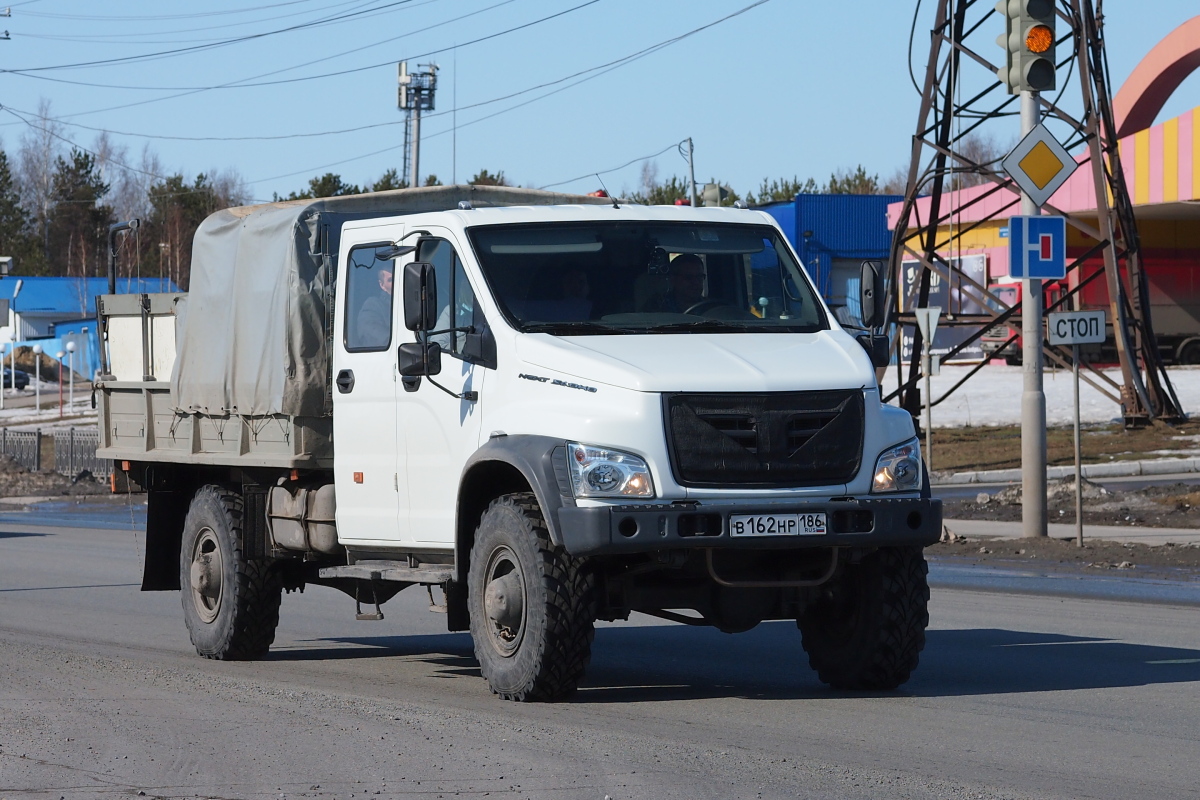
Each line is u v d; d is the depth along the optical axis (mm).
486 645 13188
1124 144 69562
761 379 12383
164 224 180500
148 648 17984
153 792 9844
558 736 11484
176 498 18609
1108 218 49969
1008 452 47125
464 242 13844
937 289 84438
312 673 15719
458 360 13711
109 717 12617
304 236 15727
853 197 91938
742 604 13273
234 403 16484
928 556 27516
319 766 10539
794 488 12328
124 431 19047
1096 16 48688
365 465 14961
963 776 10078
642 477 12094
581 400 12398
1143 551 26578
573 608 12445
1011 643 17047
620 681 14648
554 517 12172
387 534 14727
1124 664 15430
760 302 13922
